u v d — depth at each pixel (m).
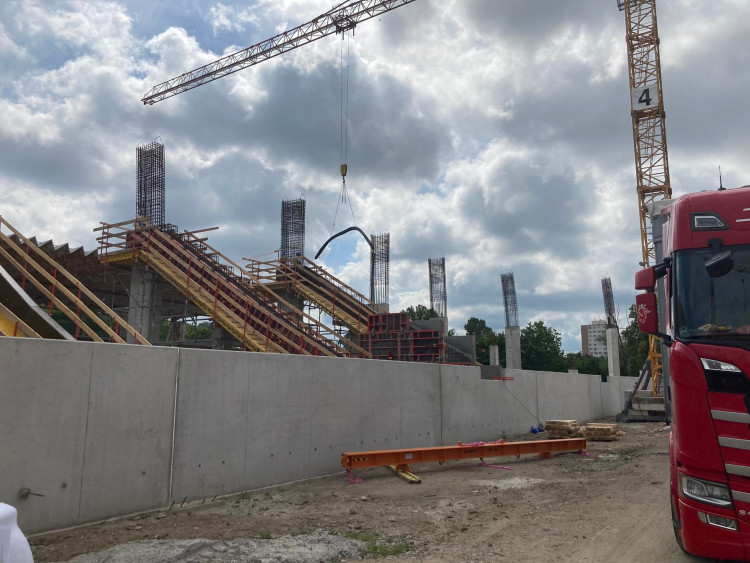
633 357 81.31
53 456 8.62
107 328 17.44
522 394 25.23
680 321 6.43
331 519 9.46
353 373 15.36
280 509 10.27
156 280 38.78
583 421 31.78
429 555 7.46
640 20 51.09
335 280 50.38
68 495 8.76
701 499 5.82
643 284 7.30
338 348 38.19
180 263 34.81
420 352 42.53
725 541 5.62
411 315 89.62
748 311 6.12
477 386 21.61
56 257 30.20
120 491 9.53
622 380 40.72
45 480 8.48
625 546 7.75
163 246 35.69
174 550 7.11
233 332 32.12
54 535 8.33
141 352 10.10
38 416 8.48
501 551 7.59
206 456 11.14
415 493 11.74
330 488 12.39
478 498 11.20
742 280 6.30
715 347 5.98
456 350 45.91
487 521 9.30
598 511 9.90
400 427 17.03
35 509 8.31
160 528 8.74
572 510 10.02
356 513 9.92
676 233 6.84
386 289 54.78
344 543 7.80
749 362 5.77
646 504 10.38
